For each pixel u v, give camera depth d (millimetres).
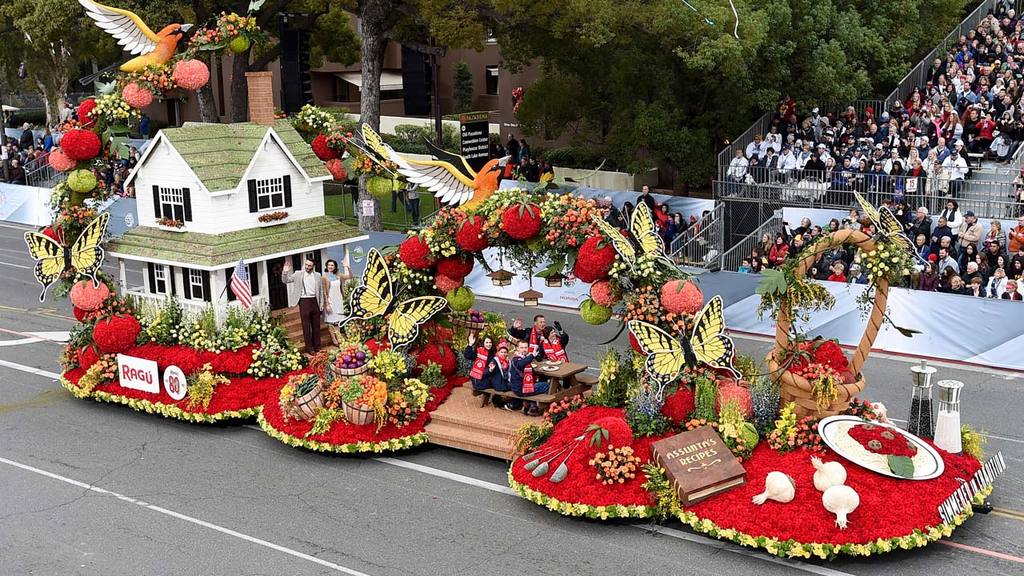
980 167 28953
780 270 15664
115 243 22156
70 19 39938
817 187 29219
